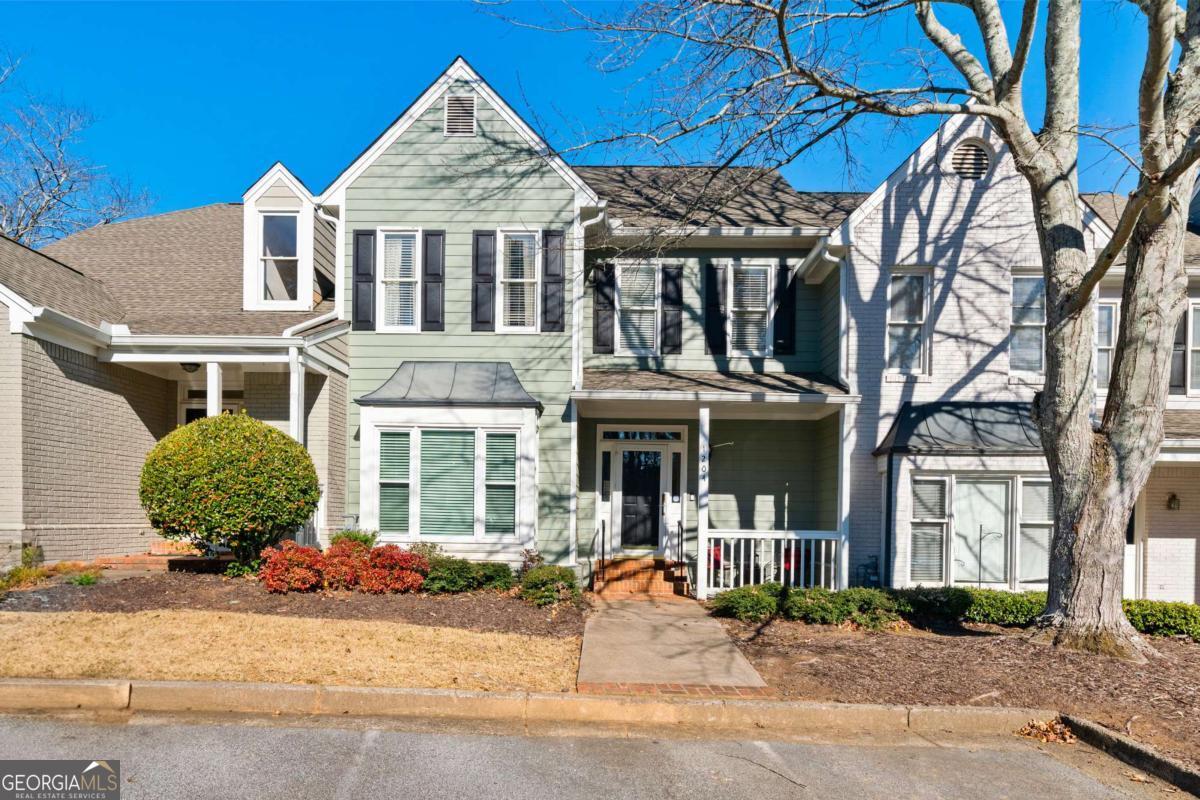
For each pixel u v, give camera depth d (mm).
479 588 10602
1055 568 8227
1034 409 8562
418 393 11727
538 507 11938
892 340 12234
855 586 11562
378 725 5840
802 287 13484
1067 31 8461
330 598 9336
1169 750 5492
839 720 6266
